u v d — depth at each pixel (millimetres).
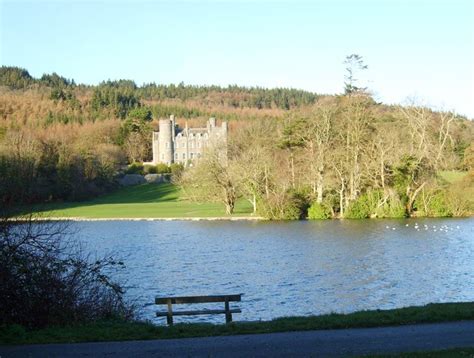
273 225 65188
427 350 12820
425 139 74188
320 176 73625
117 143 167500
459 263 37750
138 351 13641
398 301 26984
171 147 173375
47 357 13172
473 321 16375
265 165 74500
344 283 31453
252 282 32062
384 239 50812
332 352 13070
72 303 17797
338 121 77688
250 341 14469
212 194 80375
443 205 72625
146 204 100250
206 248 47344
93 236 57312
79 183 107812
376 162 73375
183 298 18094
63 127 166375
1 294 16406
